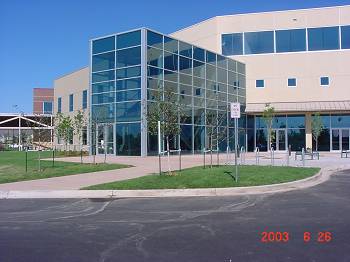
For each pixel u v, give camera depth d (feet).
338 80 140.77
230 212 35.27
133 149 103.30
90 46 115.65
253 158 105.50
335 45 141.38
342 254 22.18
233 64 139.54
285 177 56.03
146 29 103.55
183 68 115.55
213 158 100.37
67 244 25.40
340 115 141.49
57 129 130.11
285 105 141.59
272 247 23.82
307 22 143.54
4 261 21.97
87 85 140.77
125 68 106.11
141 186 49.21
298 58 143.54
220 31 148.56
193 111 117.60
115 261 21.61
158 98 63.46
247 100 146.41
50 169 71.26
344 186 52.65
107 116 110.01
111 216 34.50
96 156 107.34
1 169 73.61
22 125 217.77
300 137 143.23
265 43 146.00
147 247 24.31
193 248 23.90
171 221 31.94
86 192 47.55
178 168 71.20
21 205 41.04
